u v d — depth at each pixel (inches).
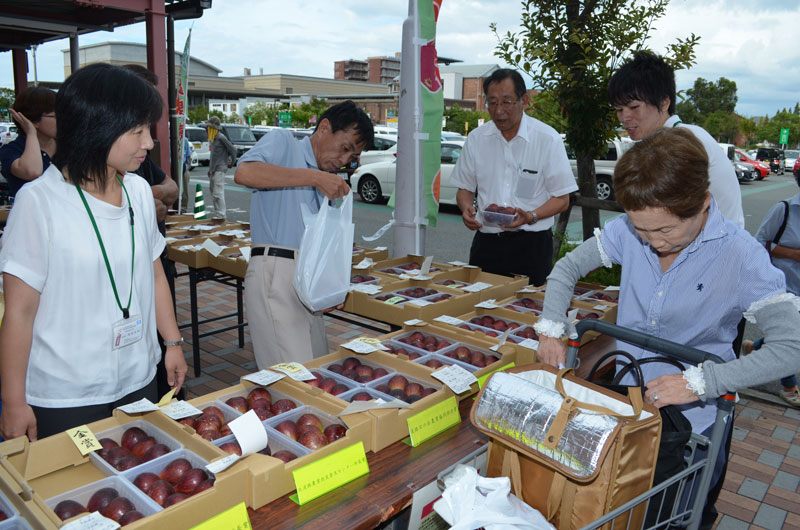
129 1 250.2
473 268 141.3
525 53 215.3
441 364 83.8
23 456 55.3
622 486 51.9
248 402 71.1
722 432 58.3
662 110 99.1
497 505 53.2
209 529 49.2
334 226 92.6
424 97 154.5
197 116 2214.6
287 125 1241.4
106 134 60.8
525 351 87.7
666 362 63.9
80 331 65.9
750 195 785.6
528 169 140.6
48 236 62.9
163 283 82.4
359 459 61.7
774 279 58.3
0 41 374.3
